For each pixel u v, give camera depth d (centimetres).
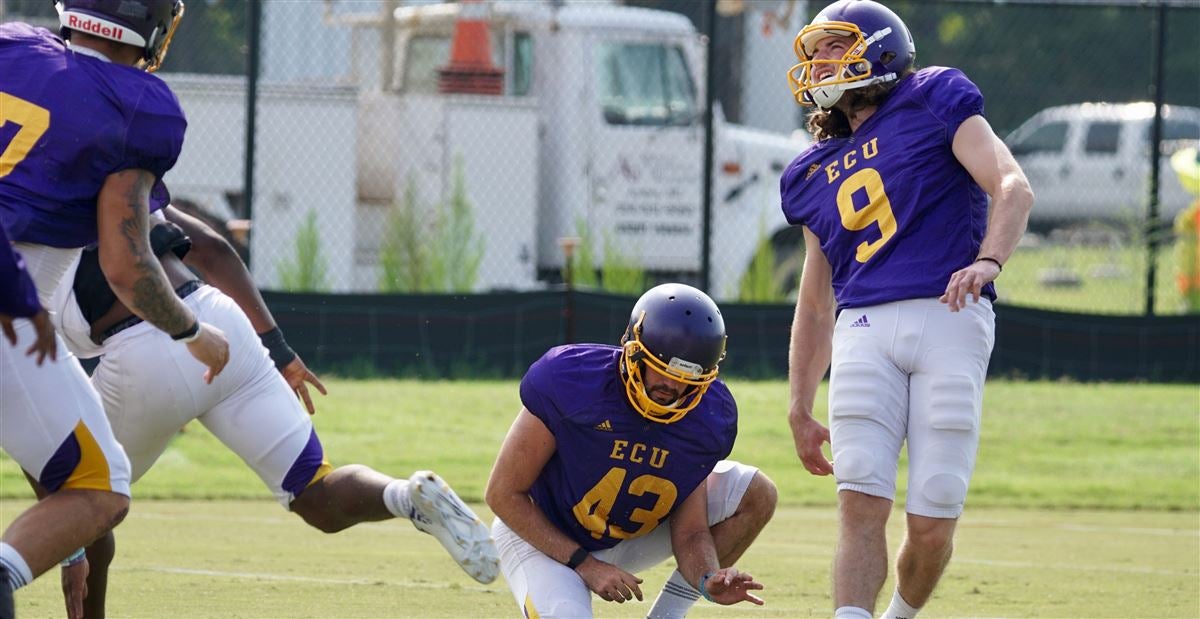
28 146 1485
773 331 4734
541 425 1656
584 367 1653
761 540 2902
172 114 1529
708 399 1683
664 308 1597
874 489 1698
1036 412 4419
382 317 4544
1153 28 5119
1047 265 8219
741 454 3866
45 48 1532
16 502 3112
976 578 2498
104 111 1495
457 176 5075
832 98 1778
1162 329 4941
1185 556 2772
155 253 1792
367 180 5166
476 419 4078
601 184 5281
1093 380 4903
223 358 1623
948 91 1736
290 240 4975
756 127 6888
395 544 2772
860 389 1706
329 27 5516
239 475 3541
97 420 1530
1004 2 4934
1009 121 10019
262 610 2091
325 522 1816
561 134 5278
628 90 5331
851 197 1758
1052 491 3600
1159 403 4578
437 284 4900
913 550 1739
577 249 5125
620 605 2205
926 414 1697
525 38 5359
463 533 1636
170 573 2380
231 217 4938
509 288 5178
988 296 1741
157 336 1766
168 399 1772
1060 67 10025
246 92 4628
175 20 1631
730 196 5375
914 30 9612
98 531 1514
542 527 1684
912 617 1808
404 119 5122
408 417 4056
